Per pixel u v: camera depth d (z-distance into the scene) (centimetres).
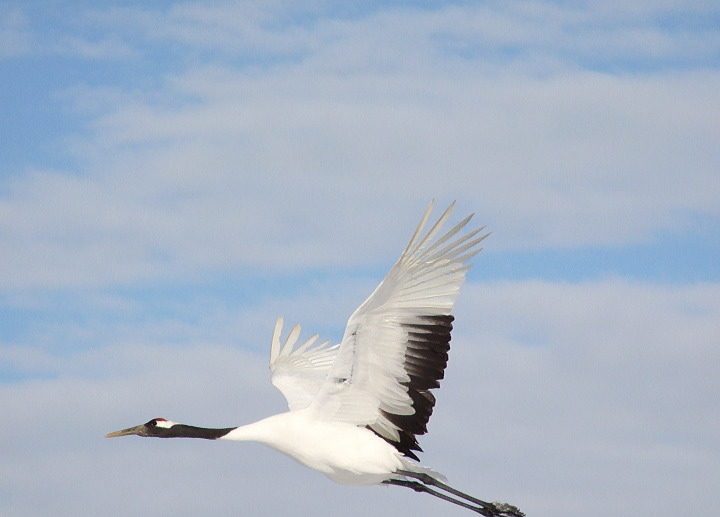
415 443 1652
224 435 1705
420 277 1573
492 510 1681
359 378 1619
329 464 1636
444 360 1595
